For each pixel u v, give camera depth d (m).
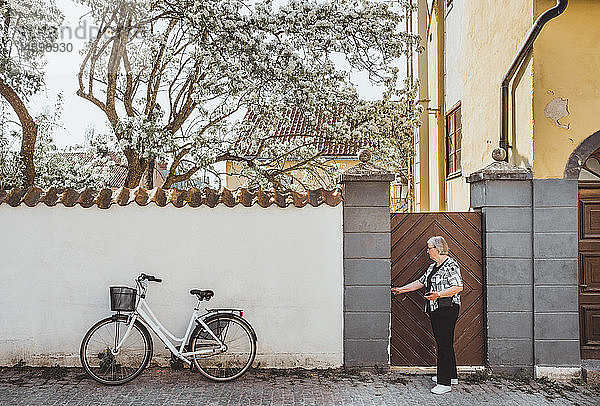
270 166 13.32
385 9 11.45
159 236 8.70
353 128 12.34
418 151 16.17
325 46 11.23
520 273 8.57
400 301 8.86
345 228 8.71
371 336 8.69
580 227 8.81
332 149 13.05
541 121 8.41
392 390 7.88
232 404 7.28
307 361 8.71
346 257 8.70
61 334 8.66
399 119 12.59
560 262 8.49
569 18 8.42
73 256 8.67
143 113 12.33
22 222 8.67
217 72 11.29
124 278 8.68
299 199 8.73
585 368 8.37
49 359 8.66
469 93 11.56
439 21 14.49
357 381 8.23
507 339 8.57
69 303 8.66
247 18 10.77
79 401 7.36
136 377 8.27
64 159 12.56
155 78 12.60
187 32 11.81
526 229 8.57
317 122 12.37
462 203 12.09
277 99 11.14
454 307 7.88
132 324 8.26
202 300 8.34
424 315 8.86
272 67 10.75
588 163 8.84
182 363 8.70
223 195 8.79
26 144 11.57
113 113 12.31
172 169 12.34
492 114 10.00
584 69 8.41
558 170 8.46
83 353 8.16
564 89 8.41
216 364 8.65
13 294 8.66
